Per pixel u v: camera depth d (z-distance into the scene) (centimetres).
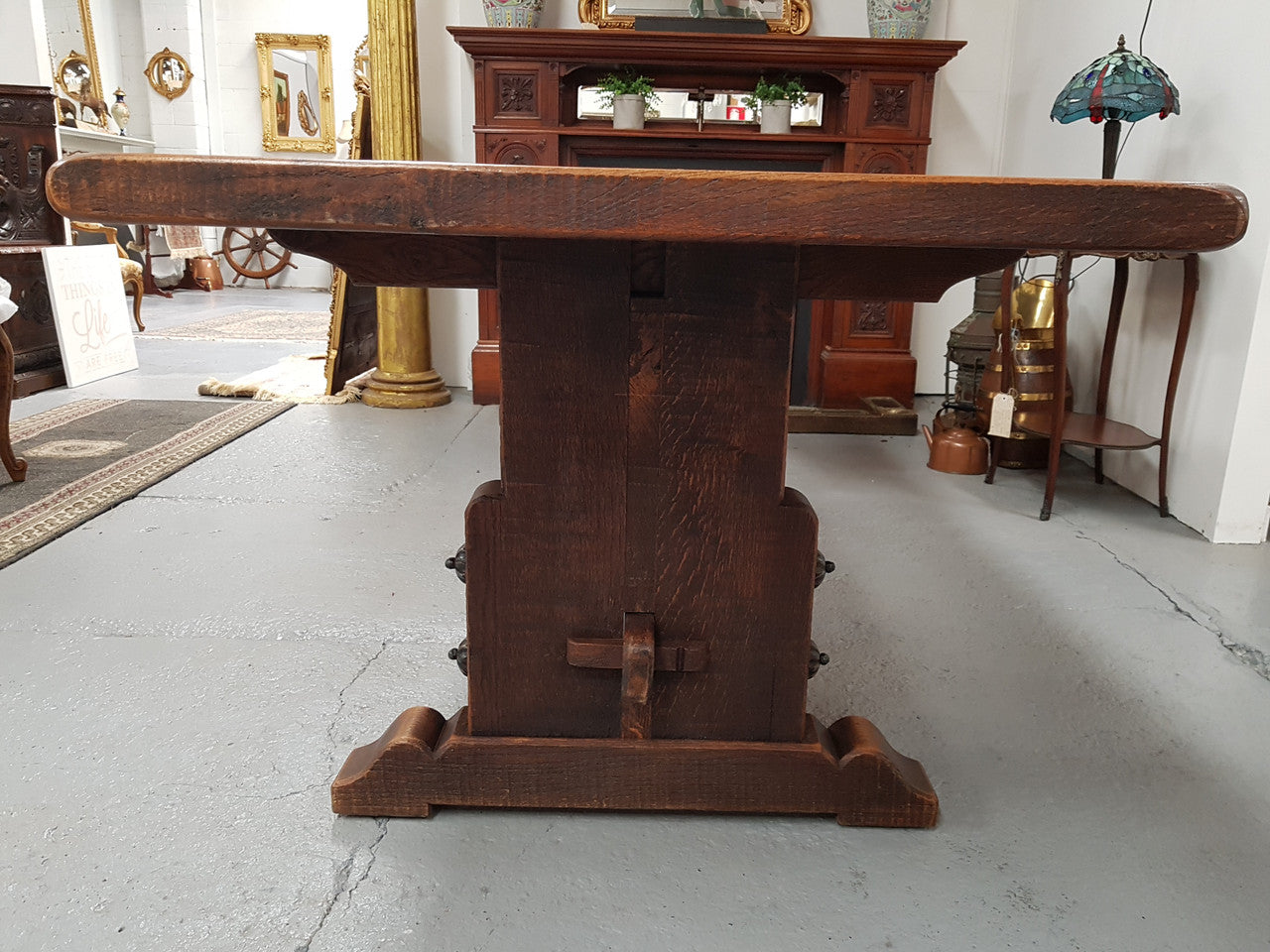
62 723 155
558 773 131
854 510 291
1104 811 139
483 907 115
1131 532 274
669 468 123
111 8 955
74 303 467
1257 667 188
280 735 154
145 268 934
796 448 372
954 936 112
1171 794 143
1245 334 254
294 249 123
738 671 130
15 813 131
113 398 436
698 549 126
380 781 131
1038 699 173
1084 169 354
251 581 221
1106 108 281
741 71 399
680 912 115
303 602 210
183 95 981
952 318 475
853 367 414
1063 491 317
